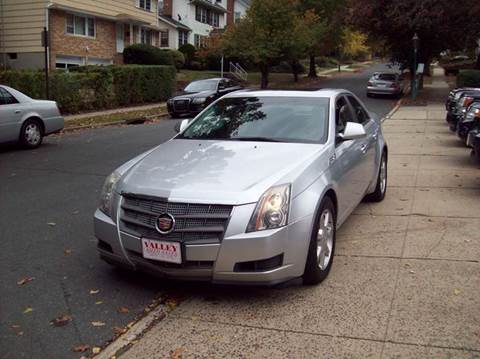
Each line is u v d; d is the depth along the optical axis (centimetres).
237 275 418
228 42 3494
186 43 4681
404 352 359
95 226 476
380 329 390
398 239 593
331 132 545
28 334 398
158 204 434
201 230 418
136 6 3572
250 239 411
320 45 4500
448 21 2886
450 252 547
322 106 579
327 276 487
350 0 3294
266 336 385
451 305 425
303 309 425
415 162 1097
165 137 1491
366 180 661
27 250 579
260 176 444
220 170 459
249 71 5116
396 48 3278
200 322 409
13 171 1009
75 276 507
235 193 422
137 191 447
